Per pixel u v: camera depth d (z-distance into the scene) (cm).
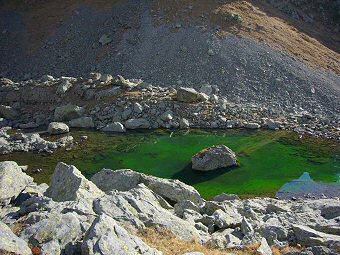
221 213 1959
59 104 4181
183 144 3388
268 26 5153
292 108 4019
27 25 5947
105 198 1759
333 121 3747
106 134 3638
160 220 1703
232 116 3819
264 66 4516
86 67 4988
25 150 3322
